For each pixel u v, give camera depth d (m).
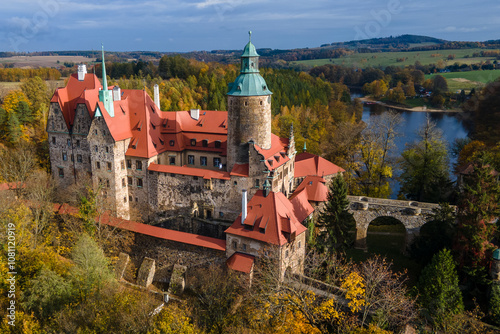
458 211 65.25
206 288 56.41
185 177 77.25
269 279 53.75
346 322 48.59
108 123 77.00
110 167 78.69
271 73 176.12
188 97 159.12
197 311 53.72
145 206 82.50
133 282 65.44
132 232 69.12
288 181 83.56
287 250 60.06
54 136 87.50
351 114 139.75
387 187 96.06
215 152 81.31
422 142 95.69
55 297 50.00
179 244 65.25
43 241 68.50
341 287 55.91
